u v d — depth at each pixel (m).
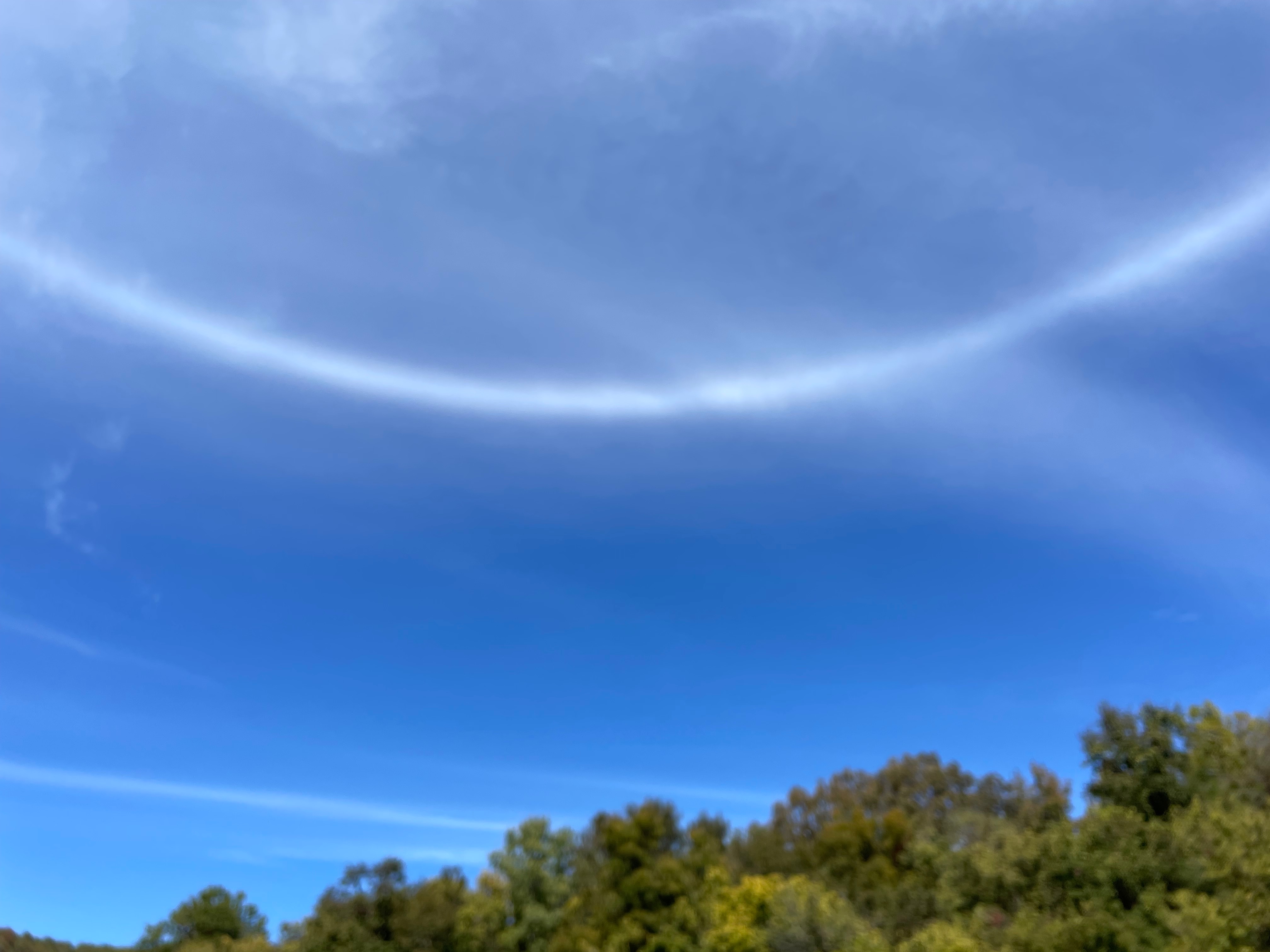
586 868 41.44
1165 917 21.77
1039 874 25.69
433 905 38.97
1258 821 24.45
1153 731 31.70
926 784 47.12
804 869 38.88
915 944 25.27
